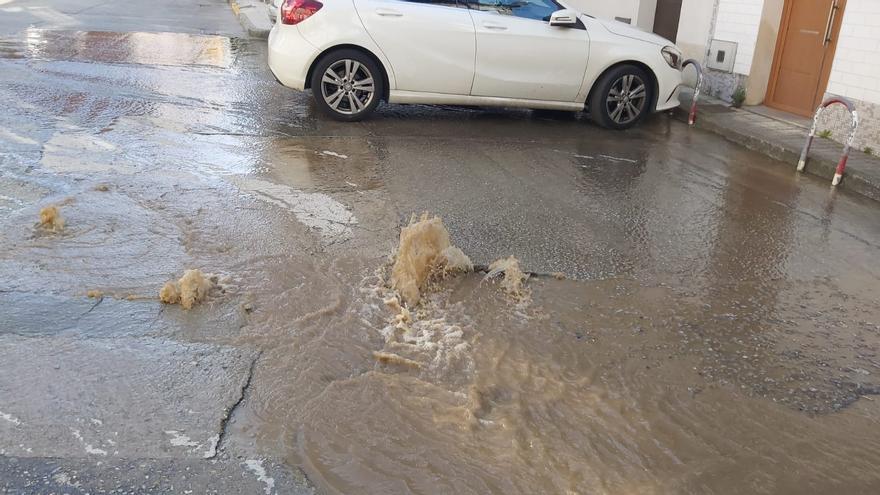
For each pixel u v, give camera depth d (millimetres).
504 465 3203
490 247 5430
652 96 9570
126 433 3209
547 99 9203
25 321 3969
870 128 8414
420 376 3789
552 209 6355
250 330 4070
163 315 4145
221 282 4555
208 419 3344
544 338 4254
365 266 4914
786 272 5484
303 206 5910
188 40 13766
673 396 3816
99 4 18703
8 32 12797
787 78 10484
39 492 2840
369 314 4320
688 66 12094
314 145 7688
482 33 8703
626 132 9484
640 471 3240
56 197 5637
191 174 6453
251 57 12477
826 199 7297
